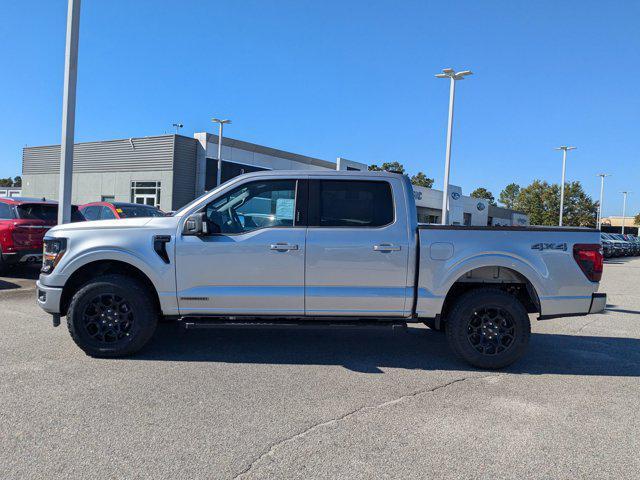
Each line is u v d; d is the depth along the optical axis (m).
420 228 5.43
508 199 111.56
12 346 5.89
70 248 5.49
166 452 3.41
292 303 5.45
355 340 6.71
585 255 5.54
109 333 5.49
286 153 40.34
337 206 5.53
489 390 4.88
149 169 33.69
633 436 3.88
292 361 5.65
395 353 6.11
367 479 3.13
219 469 3.20
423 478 3.16
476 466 3.34
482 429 3.94
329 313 5.48
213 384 4.80
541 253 5.48
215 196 5.56
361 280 5.43
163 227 5.48
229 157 35.53
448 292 5.76
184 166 33.44
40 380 4.77
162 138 33.06
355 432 3.81
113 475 3.10
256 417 4.04
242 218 5.57
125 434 3.67
